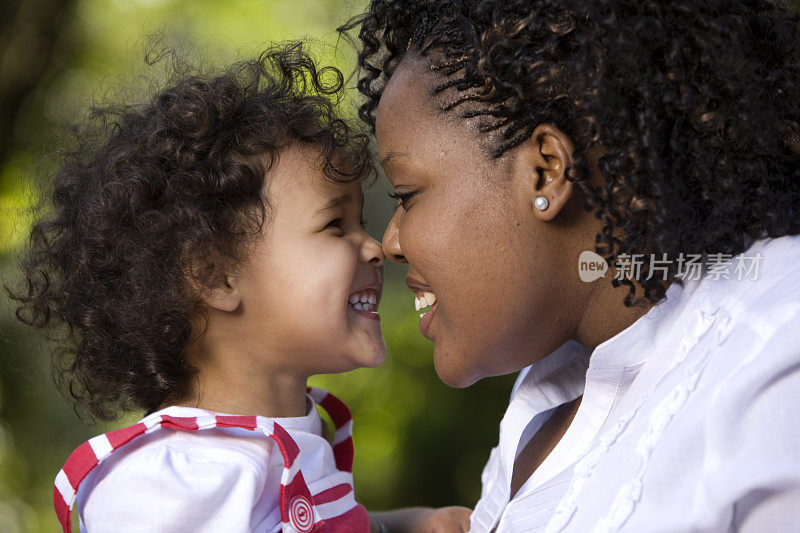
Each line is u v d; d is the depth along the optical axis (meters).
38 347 2.48
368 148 1.60
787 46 1.09
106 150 1.59
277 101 1.59
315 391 1.73
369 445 4.43
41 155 2.38
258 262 1.48
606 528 0.92
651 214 1.00
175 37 3.49
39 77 4.54
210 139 1.49
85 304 1.54
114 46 4.87
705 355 0.98
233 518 1.25
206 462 1.29
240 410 1.49
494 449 1.60
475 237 1.13
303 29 4.85
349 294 1.53
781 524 0.81
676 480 0.90
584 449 1.18
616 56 0.98
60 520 1.32
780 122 1.04
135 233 1.49
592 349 1.24
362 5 2.78
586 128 1.03
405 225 1.20
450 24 1.19
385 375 4.60
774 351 0.88
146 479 1.26
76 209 1.60
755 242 1.05
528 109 1.09
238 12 5.30
